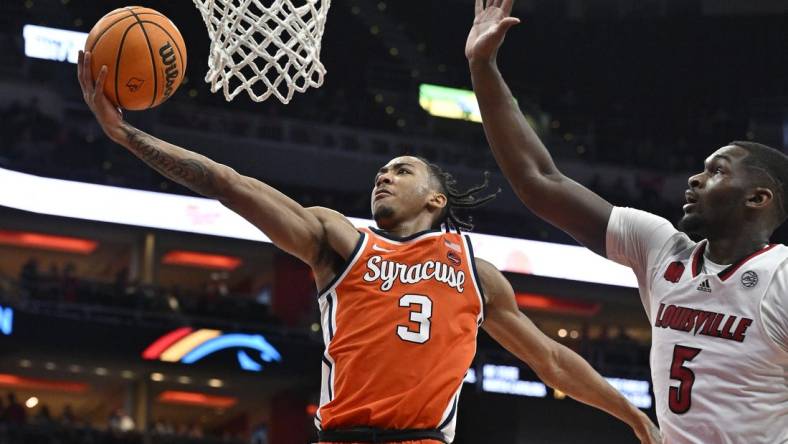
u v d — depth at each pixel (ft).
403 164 13.34
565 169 73.87
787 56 77.46
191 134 67.72
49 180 62.64
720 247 11.57
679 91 80.07
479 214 70.13
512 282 72.23
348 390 11.81
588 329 80.69
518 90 79.05
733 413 10.77
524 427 56.44
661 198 73.82
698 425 10.89
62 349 58.13
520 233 68.23
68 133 64.85
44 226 67.67
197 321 61.11
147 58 12.12
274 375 62.64
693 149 75.92
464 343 12.21
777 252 11.14
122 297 60.29
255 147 69.00
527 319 13.38
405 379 11.77
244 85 13.55
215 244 70.18
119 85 12.05
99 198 63.52
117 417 61.57
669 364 11.16
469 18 79.56
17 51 66.49
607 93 80.64
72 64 67.62
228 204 12.17
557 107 78.84
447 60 79.00
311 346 62.90
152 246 70.74
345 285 12.24
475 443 56.75
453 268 12.44
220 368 61.26
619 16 78.13
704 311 11.10
